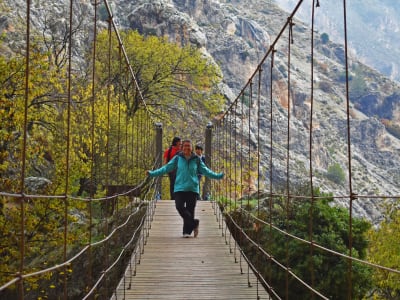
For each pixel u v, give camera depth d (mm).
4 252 12023
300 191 13500
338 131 115812
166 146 27688
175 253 8789
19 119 12312
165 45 28375
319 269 11250
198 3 101500
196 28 57688
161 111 28391
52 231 12383
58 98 16469
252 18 148875
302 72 128500
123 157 18625
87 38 35719
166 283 7203
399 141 125750
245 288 7016
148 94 28078
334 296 11273
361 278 11375
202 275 7590
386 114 139875
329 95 129000
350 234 3447
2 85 12484
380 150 120250
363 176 101500
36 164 16359
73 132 16453
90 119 16734
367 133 120875
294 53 139625
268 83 98812
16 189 11914
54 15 36812
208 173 9688
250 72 98000
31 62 13336
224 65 95938
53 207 12602
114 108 19141
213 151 16906
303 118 105500
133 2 61406
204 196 16312
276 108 92688
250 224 11891
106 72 24016
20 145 12914
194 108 29344
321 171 92438
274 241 11586
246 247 11656
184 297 6602
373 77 148875
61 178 13680
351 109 129375
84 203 13586
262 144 72438
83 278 11391
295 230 11648
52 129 15758
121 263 10562
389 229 18453
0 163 12164
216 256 8641
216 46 96875
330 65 142875
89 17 45156
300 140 93125
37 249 12180
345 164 103125
